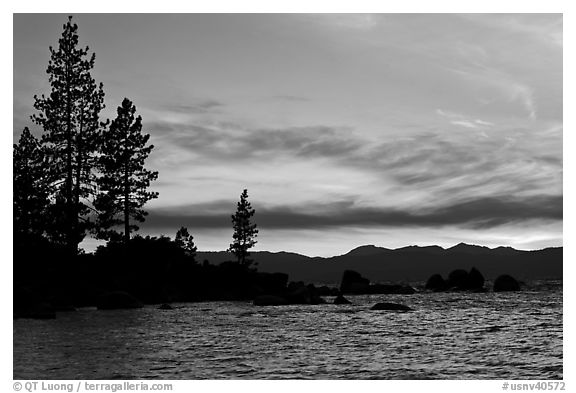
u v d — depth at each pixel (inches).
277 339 1055.6
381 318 1525.6
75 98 2448.3
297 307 1972.2
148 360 813.2
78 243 2315.5
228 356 856.9
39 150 2358.5
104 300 1766.7
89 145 2409.0
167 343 977.5
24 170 2261.3
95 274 2134.6
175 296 2234.3
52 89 2449.6
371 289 3316.9
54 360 802.2
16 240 2038.6
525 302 2260.1
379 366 791.1
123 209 2524.6
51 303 1700.3
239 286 2524.6
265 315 1605.6
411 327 1291.8
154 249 2391.7
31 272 1966.0
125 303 1776.6
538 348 951.6
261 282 2662.4
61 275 1998.0
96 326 1227.2
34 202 2201.0
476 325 1332.4
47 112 2410.2
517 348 955.3
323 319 1483.8
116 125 2534.5
